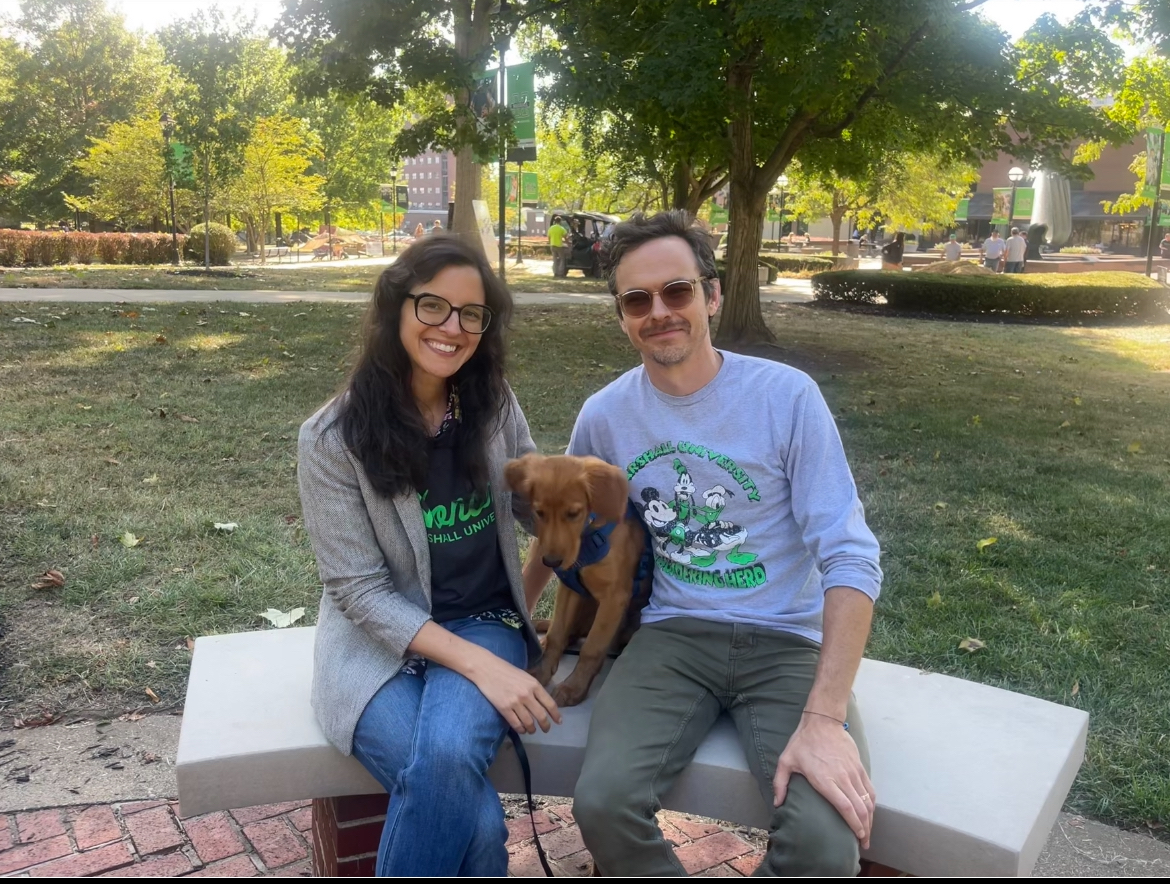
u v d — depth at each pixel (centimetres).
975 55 1093
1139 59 1494
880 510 561
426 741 200
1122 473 665
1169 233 4662
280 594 414
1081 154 1468
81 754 306
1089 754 315
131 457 591
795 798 191
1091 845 275
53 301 1322
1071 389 1052
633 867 198
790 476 233
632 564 254
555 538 240
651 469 246
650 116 1216
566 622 266
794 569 237
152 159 3441
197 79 2297
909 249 6041
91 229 4566
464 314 232
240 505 518
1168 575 468
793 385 235
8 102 4350
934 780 210
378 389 231
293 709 238
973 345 1437
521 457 254
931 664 377
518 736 222
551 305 1709
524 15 1274
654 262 234
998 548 500
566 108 1145
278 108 4231
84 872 254
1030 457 707
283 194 3797
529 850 281
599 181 3419
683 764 214
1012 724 237
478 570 247
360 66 1234
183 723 230
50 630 376
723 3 1048
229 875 259
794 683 221
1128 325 1916
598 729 215
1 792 285
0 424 645
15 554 439
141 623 384
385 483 225
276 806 294
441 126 1200
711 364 243
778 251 4512
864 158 1432
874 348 1327
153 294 1535
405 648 220
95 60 4394
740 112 1191
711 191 1964
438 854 196
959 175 3234
